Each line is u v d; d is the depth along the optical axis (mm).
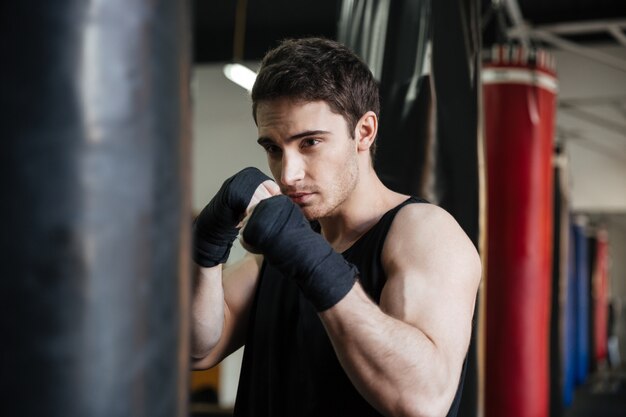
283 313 1110
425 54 1556
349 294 866
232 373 6738
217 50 6879
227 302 1229
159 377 504
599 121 7551
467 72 1569
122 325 479
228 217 1037
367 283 1026
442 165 1531
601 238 12641
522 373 2889
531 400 2896
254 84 1023
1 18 458
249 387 1160
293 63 980
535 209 2898
